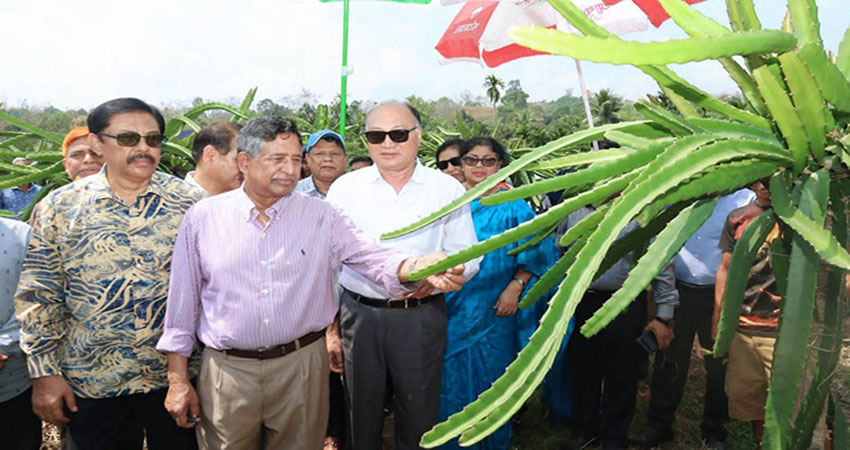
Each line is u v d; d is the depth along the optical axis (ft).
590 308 9.60
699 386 12.94
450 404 9.53
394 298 7.73
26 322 6.10
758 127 3.22
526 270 9.53
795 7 2.96
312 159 11.00
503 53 15.76
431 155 18.85
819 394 3.06
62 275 6.30
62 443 7.72
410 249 7.80
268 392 6.63
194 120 13.60
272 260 6.45
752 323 8.29
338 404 10.66
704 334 9.90
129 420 6.91
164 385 6.70
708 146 2.69
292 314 6.55
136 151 6.17
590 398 10.20
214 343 6.53
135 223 6.42
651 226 3.50
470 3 16.66
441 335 8.00
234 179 8.41
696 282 9.79
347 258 7.01
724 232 8.54
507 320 9.82
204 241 6.47
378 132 7.57
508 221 9.54
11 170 11.93
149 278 6.45
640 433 10.53
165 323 6.39
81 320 6.31
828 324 3.05
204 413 6.75
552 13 12.47
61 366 6.39
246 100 13.75
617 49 2.15
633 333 9.41
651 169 2.65
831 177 3.06
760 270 8.03
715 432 10.07
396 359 7.78
